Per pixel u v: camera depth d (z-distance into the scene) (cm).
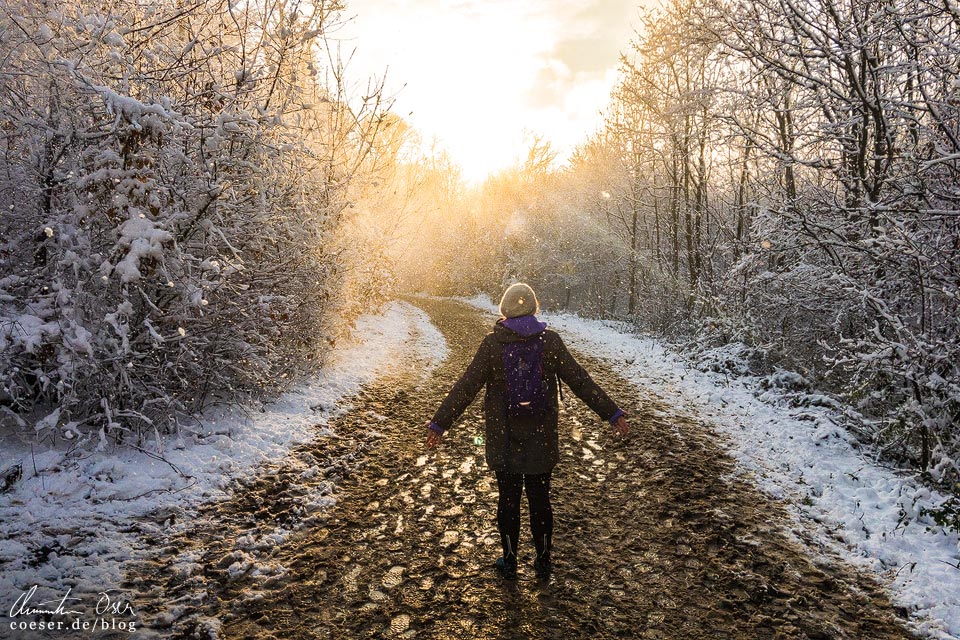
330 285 784
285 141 571
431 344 1274
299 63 622
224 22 578
